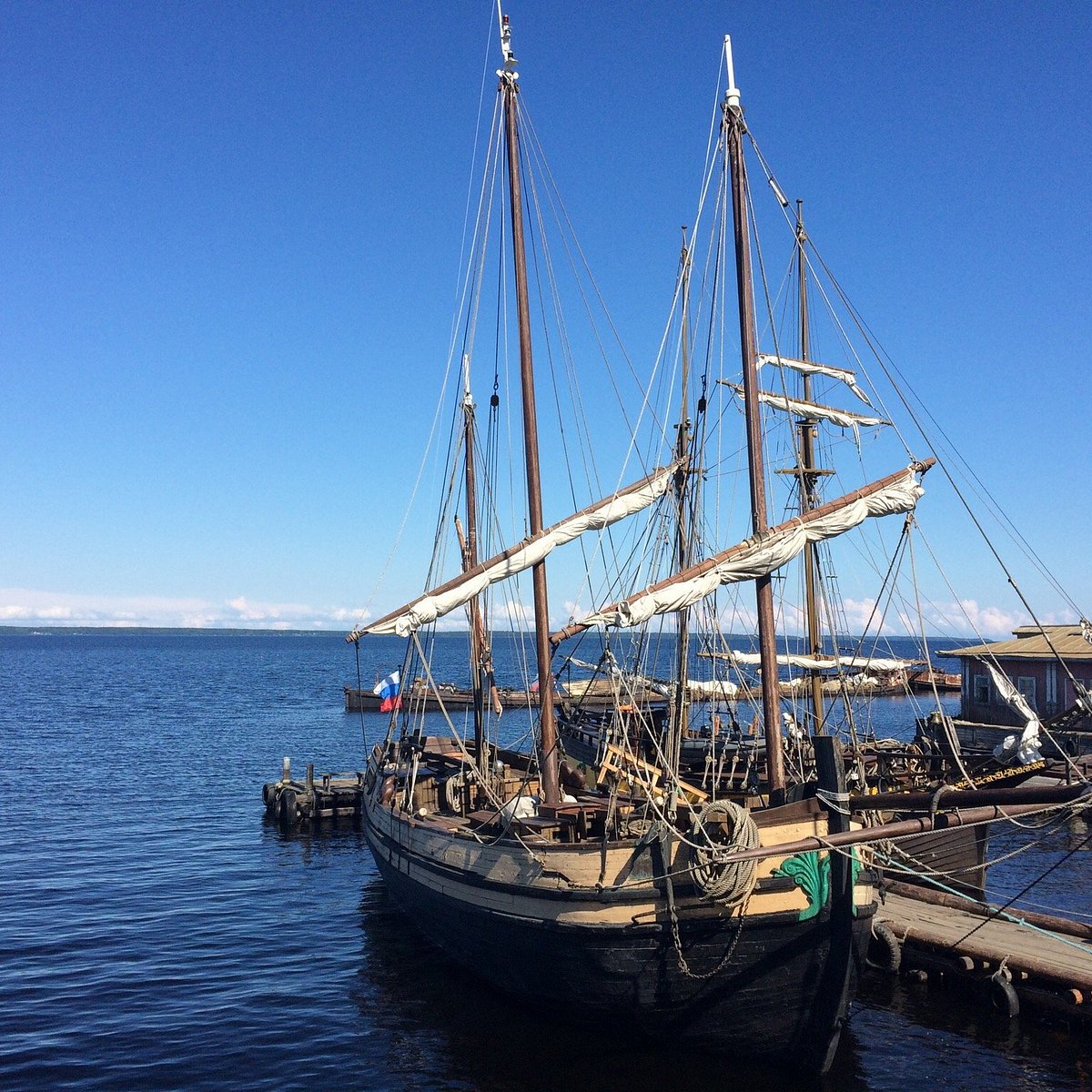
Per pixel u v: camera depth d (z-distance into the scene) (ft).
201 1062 68.90
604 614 71.20
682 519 104.06
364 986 84.23
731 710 134.21
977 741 192.13
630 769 81.56
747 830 60.85
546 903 67.82
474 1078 65.57
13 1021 76.13
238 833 152.97
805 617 138.51
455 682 524.93
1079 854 135.64
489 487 119.55
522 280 92.07
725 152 77.92
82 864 130.00
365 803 120.06
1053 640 203.72
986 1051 70.13
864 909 63.21
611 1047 68.85
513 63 93.86
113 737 285.64
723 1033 64.13
